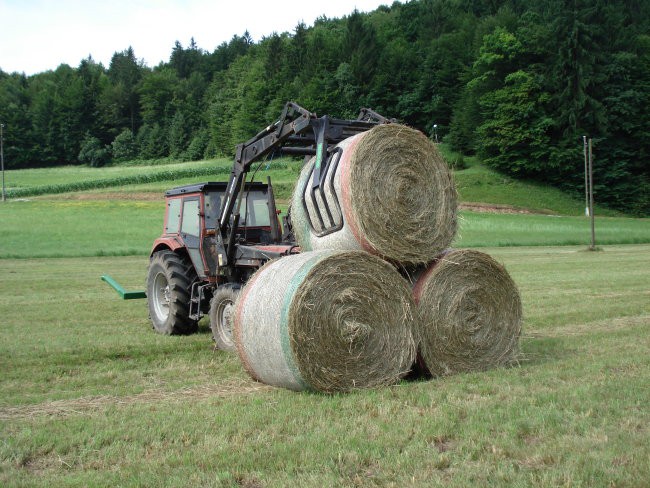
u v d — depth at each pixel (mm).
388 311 5344
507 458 3664
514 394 4957
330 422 4316
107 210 40344
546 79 58500
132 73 128500
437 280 5691
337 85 74688
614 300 11227
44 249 25312
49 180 69625
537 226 37062
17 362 6570
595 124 56312
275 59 91438
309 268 5078
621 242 31375
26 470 3691
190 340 7953
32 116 100312
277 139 6605
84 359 6781
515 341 6125
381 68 75125
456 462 3594
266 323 5246
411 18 98625
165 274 8523
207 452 3818
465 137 67125
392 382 5324
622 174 55156
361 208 5395
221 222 7664
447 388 5160
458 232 5953
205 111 103312
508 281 6051
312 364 5031
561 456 3631
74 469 3691
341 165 5586
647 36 63344
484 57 63531
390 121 6426
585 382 5277
